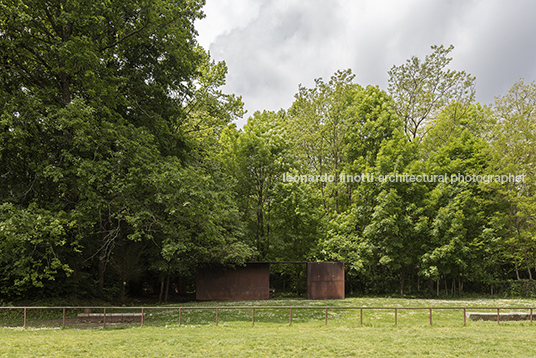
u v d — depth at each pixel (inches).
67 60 720.3
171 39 925.8
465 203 1364.4
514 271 1520.7
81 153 817.5
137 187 821.9
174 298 1300.4
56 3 756.0
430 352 433.7
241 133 1487.5
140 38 906.1
